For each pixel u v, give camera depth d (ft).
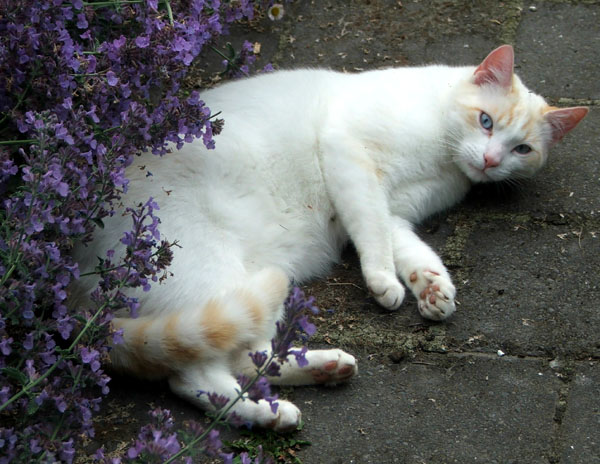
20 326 5.72
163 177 6.17
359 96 6.63
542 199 6.71
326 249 6.54
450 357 6.11
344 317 6.27
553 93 7.16
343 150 6.49
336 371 5.98
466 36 7.45
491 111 6.63
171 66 6.00
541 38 7.43
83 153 5.71
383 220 6.48
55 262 5.62
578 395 5.97
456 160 6.69
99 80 5.91
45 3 5.82
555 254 6.47
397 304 6.27
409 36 7.46
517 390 5.99
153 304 6.03
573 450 5.82
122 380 6.02
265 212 6.36
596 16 7.53
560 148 6.93
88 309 5.89
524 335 6.16
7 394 5.47
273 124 6.47
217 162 6.26
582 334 6.15
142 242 5.76
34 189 5.55
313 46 7.42
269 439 5.84
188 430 5.46
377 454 5.81
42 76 5.84
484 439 5.85
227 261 6.16
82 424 5.57
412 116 6.59
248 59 6.72
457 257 6.50
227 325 5.90
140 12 6.05
